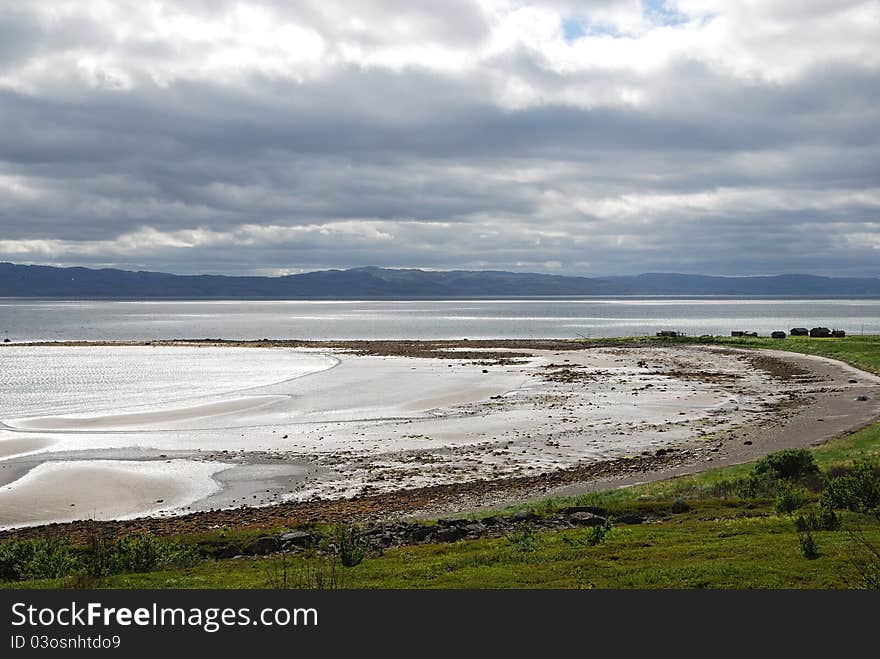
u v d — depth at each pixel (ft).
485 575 51.75
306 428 155.63
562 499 92.48
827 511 62.69
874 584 43.42
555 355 318.24
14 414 175.63
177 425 160.25
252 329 620.49
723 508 77.66
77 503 102.58
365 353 342.44
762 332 549.95
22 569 61.31
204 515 94.73
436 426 156.66
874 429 137.28
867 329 574.97
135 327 653.71
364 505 97.91
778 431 144.66
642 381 230.27
